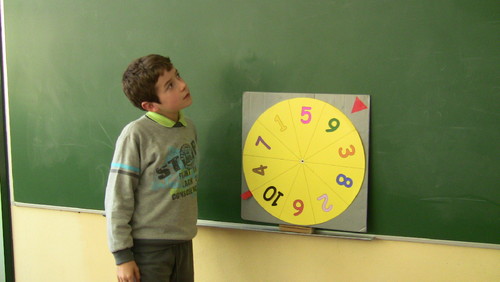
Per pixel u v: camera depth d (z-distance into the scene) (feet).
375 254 4.76
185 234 4.45
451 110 4.32
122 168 4.21
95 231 5.64
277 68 4.71
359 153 4.55
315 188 4.71
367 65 4.47
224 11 4.79
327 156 4.65
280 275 5.09
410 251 4.66
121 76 5.19
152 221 4.33
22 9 5.44
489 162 4.29
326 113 4.60
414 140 4.45
